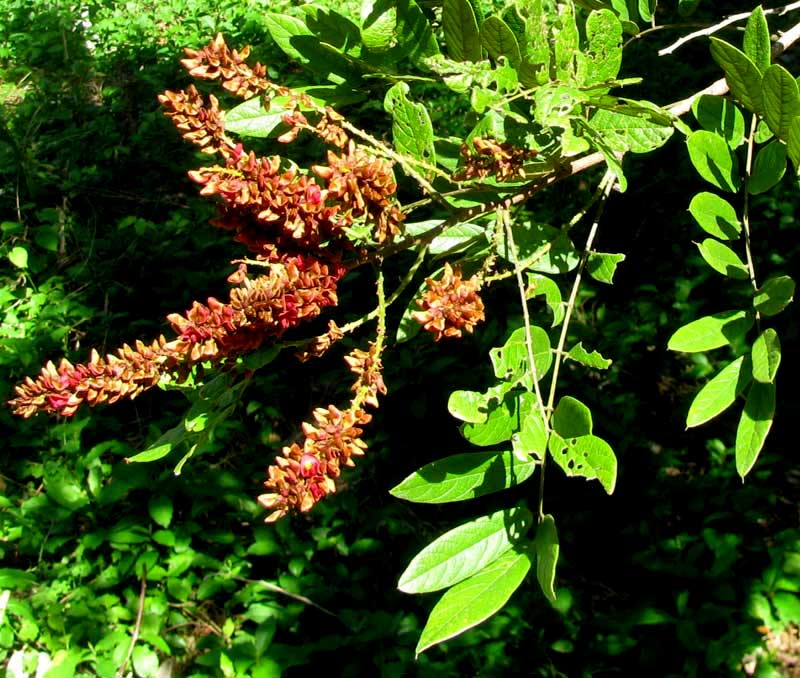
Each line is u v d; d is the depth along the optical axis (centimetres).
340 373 499
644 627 402
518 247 156
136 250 586
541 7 132
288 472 110
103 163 667
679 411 485
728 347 511
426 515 460
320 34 150
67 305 554
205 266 583
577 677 387
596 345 512
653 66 689
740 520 440
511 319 510
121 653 392
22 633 394
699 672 385
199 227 602
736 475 456
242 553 435
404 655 388
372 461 470
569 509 452
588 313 540
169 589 420
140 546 436
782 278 121
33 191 633
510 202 145
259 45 812
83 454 484
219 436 478
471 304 117
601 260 148
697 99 143
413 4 140
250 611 410
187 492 447
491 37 135
